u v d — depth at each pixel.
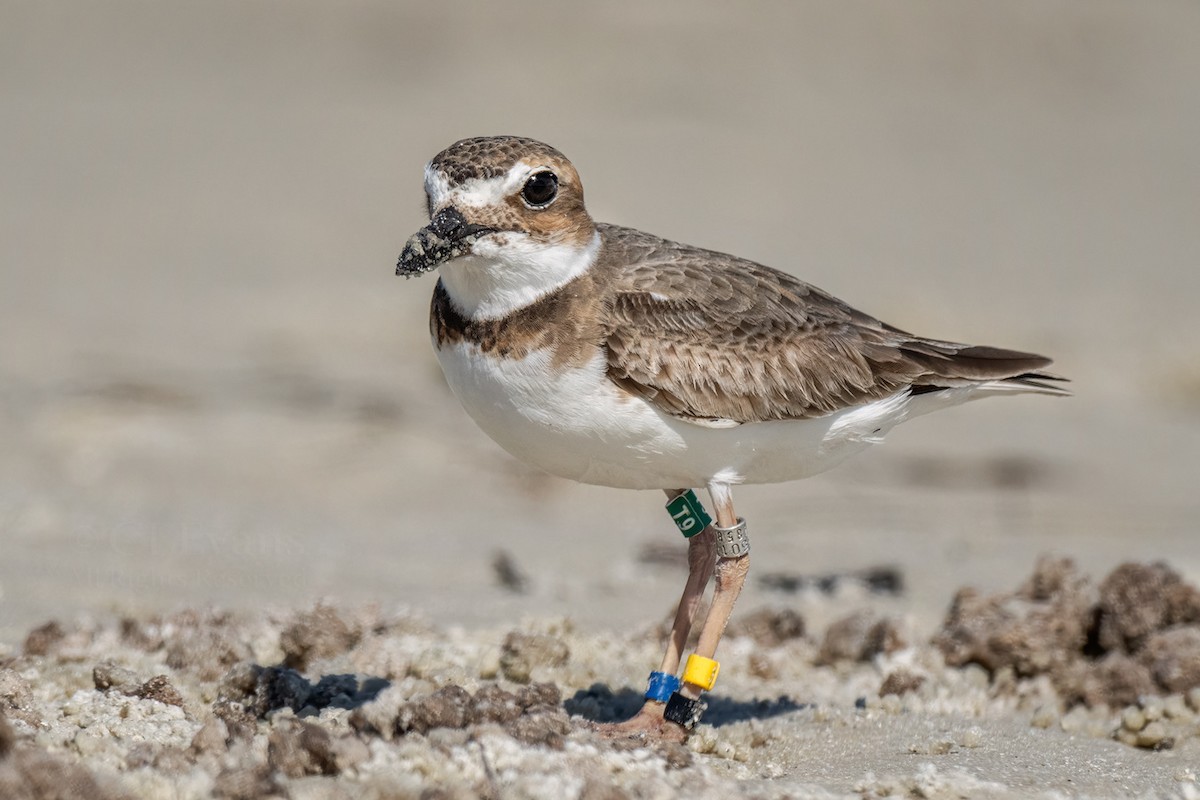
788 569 12.88
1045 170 36.31
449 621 10.16
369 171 33.62
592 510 15.52
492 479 16.09
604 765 6.50
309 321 21.80
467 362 7.21
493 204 7.01
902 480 16.64
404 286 24.25
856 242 28.47
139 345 20.19
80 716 7.13
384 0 46.06
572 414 7.19
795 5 45.91
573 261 7.23
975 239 29.55
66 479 14.75
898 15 45.66
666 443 7.30
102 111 38.47
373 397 18.22
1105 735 8.31
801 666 9.62
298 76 42.34
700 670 7.38
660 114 38.00
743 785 6.71
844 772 7.12
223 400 17.88
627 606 11.22
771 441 7.50
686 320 7.34
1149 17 48.31
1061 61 44.75
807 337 7.64
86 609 10.16
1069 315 23.92
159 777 6.16
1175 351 21.83
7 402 17.27
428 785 6.20
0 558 11.58
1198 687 8.51
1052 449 17.83
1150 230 31.27
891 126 39.06
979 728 7.99
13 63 42.53
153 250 26.69
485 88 40.56
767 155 35.16
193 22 46.16
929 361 7.96
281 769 6.35
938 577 12.65
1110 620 9.55
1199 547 13.87
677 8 45.03
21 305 22.39
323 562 12.19
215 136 36.44
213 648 8.36
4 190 30.72
